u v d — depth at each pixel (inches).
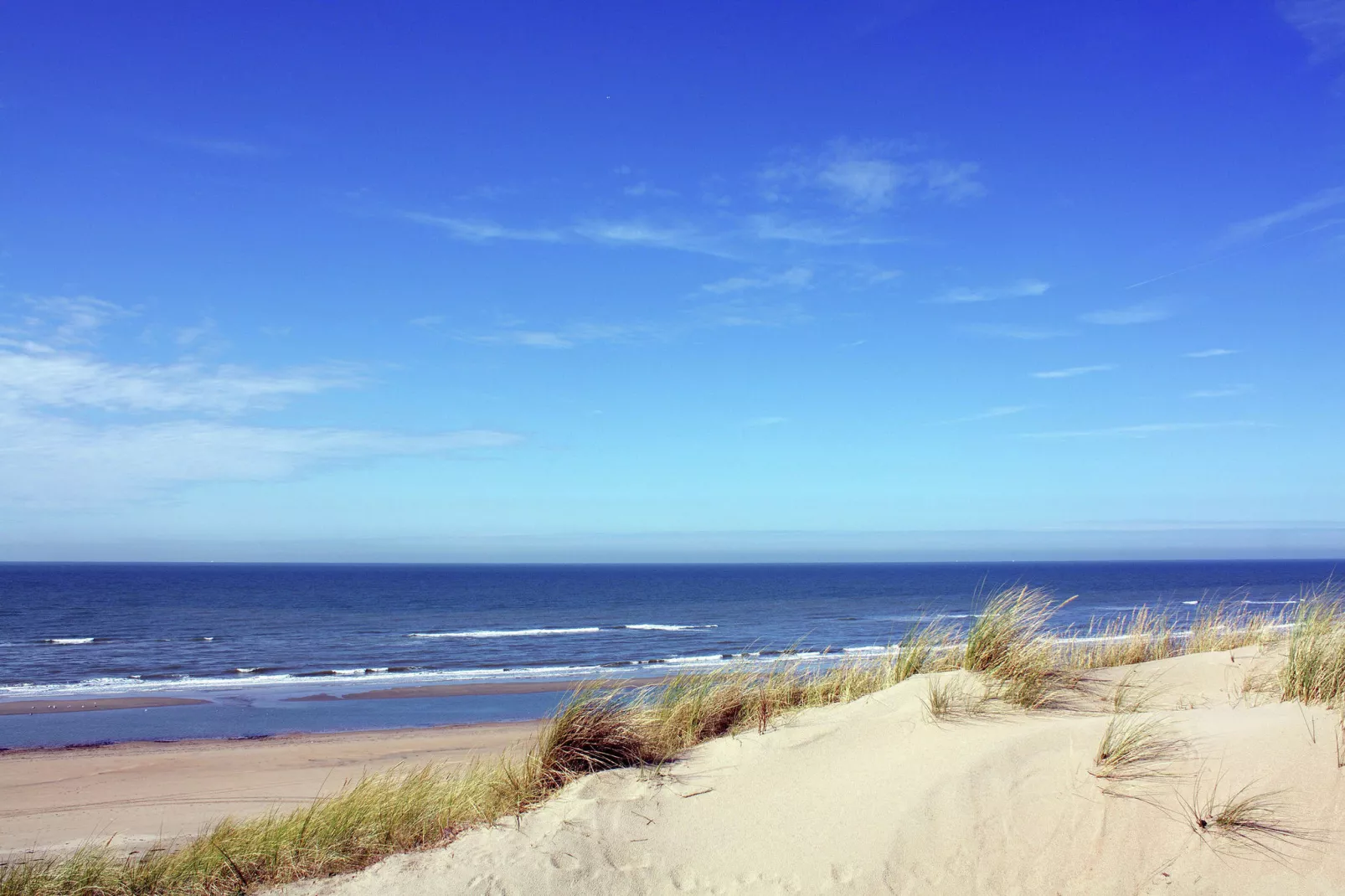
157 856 227.0
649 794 191.2
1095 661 298.8
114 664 1250.0
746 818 172.7
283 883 174.9
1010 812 154.9
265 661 1298.0
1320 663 202.8
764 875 151.7
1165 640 324.5
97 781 494.9
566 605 2768.2
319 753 583.8
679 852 163.3
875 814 163.8
